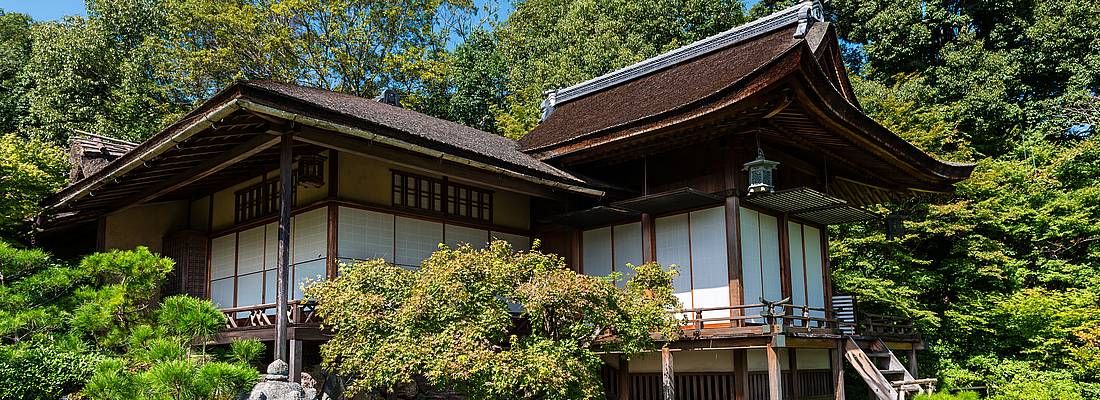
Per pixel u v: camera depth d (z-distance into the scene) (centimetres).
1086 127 2494
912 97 2514
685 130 1216
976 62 2598
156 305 1360
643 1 2927
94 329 939
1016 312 1773
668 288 1020
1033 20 2728
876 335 1434
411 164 1097
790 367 1391
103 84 2762
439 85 3231
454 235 1333
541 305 880
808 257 1488
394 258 1227
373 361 877
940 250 2092
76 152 1656
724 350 1278
